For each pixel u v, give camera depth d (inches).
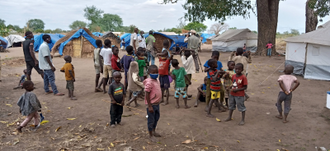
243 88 190.9
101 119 207.8
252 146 160.4
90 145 158.7
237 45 975.6
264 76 416.2
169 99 275.9
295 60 444.1
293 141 168.1
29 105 176.1
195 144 162.4
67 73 265.1
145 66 267.3
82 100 267.1
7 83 348.5
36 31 2365.9
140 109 237.6
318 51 395.2
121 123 198.7
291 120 208.5
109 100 267.4
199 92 251.9
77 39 725.3
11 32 1720.0
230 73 234.7
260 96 289.6
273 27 756.6
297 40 426.0
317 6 442.0
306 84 357.4
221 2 743.1
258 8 758.5
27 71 307.3
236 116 219.6
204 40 1814.7
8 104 245.4
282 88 197.2
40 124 194.2
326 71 391.5
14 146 157.5
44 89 302.0
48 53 273.3
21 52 888.9
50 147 156.6
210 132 182.7
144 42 470.0
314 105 250.8
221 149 155.6
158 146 159.0
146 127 191.3
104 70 290.0
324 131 184.1
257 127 193.5
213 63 208.8
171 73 240.4
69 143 161.8
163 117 215.6
